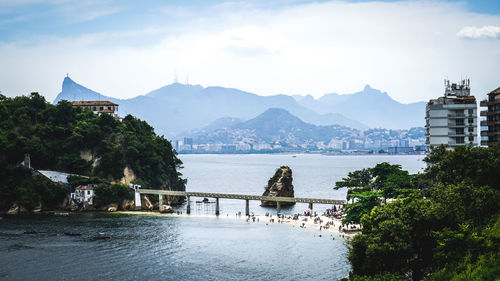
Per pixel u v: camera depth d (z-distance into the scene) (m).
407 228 89.75
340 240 155.38
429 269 93.56
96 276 115.25
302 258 133.25
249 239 157.00
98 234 161.62
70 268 121.19
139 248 143.00
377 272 91.69
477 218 92.19
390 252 89.56
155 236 160.38
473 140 175.62
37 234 160.25
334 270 121.88
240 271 121.06
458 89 190.62
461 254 82.62
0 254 133.00
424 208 91.75
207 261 129.88
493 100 159.62
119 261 128.38
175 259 131.50
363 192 162.88
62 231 166.25
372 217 100.06
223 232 168.38
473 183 105.06
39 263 125.06
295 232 168.50
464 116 175.50
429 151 178.38
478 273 76.00
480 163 108.31
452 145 174.88
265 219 196.25
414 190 141.88
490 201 90.69
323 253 138.62
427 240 91.19
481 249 81.88
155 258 132.12
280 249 143.50
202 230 172.00
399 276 87.56
